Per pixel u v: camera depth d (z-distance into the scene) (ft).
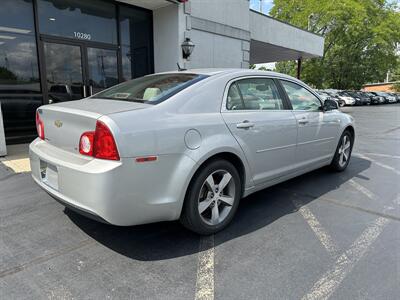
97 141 7.89
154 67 32.04
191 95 9.61
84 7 26.08
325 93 100.42
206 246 9.46
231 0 35.17
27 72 23.49
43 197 12.94
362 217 11.51
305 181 15.72
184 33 30.12
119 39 28.73
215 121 9.70
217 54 34.35
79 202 8.11
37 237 9.83
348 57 113.60
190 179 8.95
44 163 9.52
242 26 37.35
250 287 7.58
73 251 9.08
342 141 16.75
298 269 8.30
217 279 7.88
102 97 10.88
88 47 26.68
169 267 8.37
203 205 9.68
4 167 16.88
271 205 12.64
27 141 23.93
